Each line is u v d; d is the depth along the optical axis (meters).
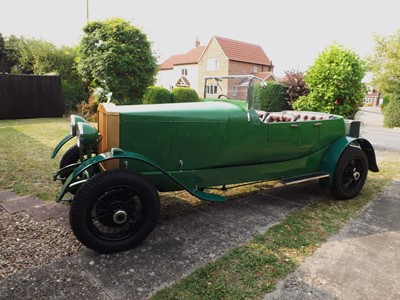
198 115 3.02
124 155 2.51
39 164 4.89
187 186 3.09
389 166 5.61
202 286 2.08
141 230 2.52
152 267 2.29
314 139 3.73
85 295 1.97
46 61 14.41
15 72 18.30
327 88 6.34
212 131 3.09
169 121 2.91
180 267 2.29
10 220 2.98
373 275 2.25
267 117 4.36
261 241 2.71
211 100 3.87
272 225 3.04
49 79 11.90
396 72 13.64
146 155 2.89
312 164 3.84
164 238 2.73
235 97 3.52
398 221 3.21
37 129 8.55
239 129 3.21
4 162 4.97
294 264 2.38
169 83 36.91
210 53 28.34
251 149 3.33
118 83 10.45
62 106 12.34
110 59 10.00
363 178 3.97
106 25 10.27
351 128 4.25
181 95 14.70
